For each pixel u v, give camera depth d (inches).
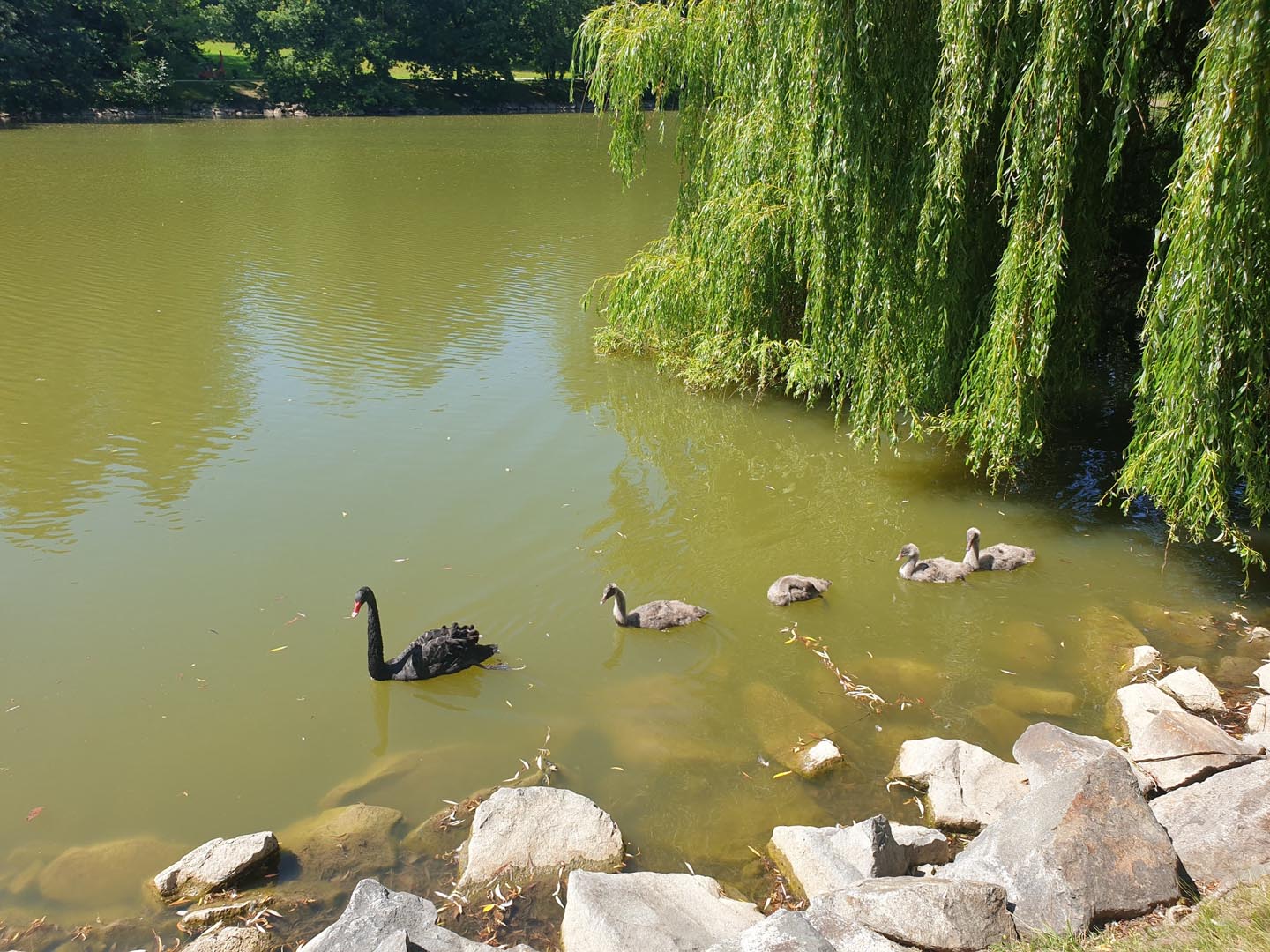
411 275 1153.4
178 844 343.3
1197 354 430.3
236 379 815.1
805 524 601.3
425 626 482.3
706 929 282.5
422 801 364.2
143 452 675.4
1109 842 281.6
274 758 390.6
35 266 1139.3
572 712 420.2
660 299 805.9
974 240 588.4
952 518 606.2
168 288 1068.5
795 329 790.5
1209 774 343.6
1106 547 564.4
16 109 2923.2
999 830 306.3
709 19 773.9
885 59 565.9
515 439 716.7
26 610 489.1
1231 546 550.0
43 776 378.0
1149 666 439.5
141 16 3319.4
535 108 3909.9
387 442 703.7
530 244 1327.5
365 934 274.5
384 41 3587.6
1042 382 592.4
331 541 561.9
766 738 399.5
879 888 275.6
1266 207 414.3
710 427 749.3
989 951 255.1
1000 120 564.1
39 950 298.4
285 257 1220.5
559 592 517.7
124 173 1886.1
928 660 457.7
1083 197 557.9
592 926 279.9
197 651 460.1
